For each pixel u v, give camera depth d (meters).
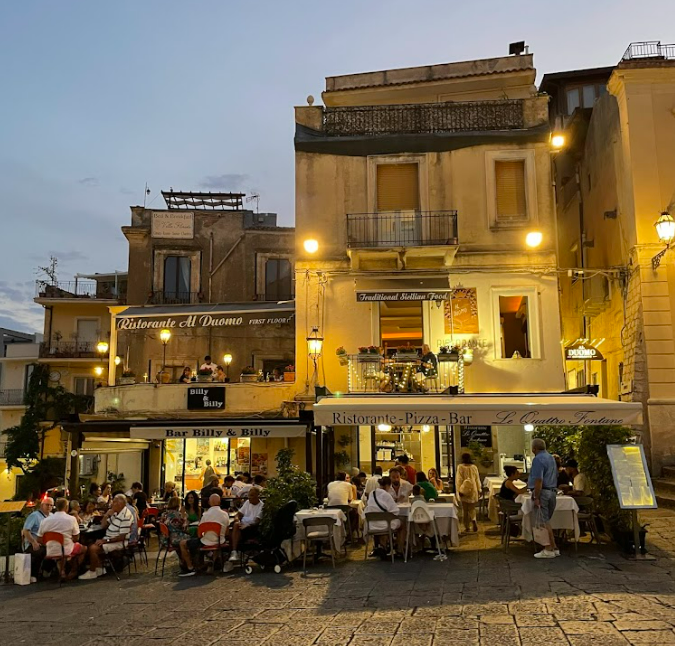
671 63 18.56
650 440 17.20
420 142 20.20
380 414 12.98
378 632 7.21
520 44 23.67
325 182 20.33
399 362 18.66
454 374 18.70
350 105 22.19
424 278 19.34
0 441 40.53
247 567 11.38
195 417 20.31
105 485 18.84
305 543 11.30
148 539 16.16
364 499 14.05
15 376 41.31
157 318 21.80
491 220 19.73
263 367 28.41
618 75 18.83
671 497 14.90
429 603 8.30
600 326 21.83
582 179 24.00
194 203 32.62
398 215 19.94
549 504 10.83
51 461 33.19
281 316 21.33
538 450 11.13
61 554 11.70
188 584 10.80
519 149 20.00
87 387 39.03
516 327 19.59
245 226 30.50
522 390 18.95
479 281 19.56
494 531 14.38
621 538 10.92
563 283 26.31
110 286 43.44
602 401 12.80
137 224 30.67
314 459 20.98
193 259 30.14
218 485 16.20
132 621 8.43
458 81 21.62
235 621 8.06
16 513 14.82
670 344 17.55
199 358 28.41
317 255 20.08
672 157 18.47
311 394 19.31
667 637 6.46
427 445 20.09
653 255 18.00
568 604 7.80
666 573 9.30
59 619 8.81
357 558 12.06
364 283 19.14
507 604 7.99
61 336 39.16
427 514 11.49
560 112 27.58
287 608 8.56
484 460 19.72
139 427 17.23
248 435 17.03
